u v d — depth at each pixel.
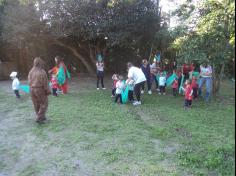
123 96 7.29
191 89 7.20
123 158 4.32
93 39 11.77
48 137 5.12
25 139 5.10
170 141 4.89
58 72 8.30
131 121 5.88
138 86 7.24
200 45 7.40
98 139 4.98
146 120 6.00
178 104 7.45
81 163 4.24
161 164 4.12
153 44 11.66
